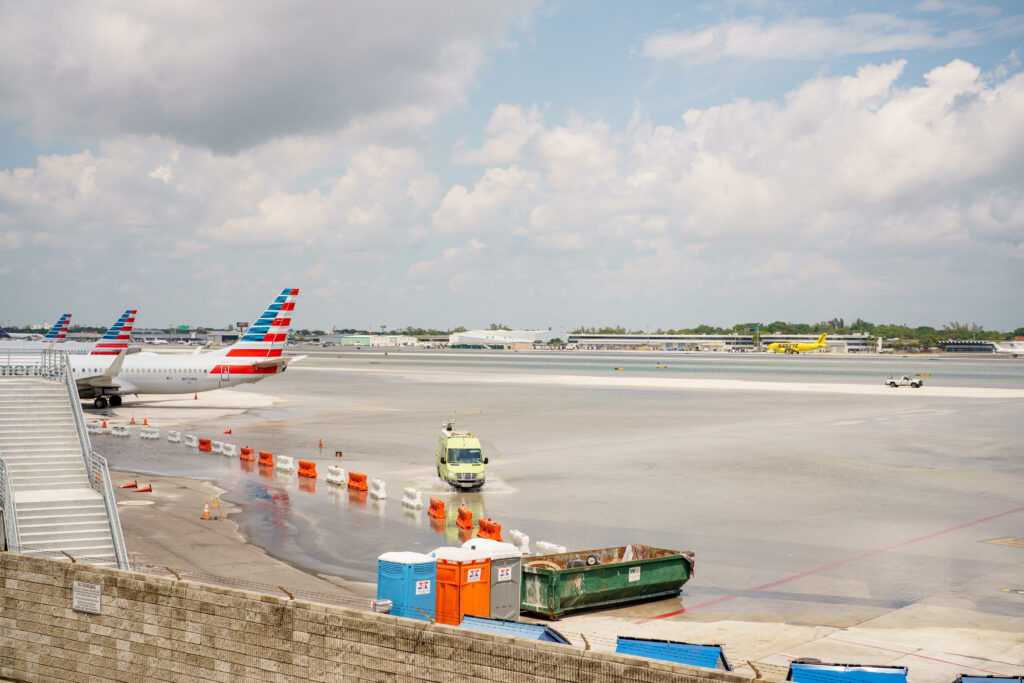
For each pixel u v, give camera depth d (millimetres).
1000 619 24188
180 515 36594
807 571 29328
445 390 127125
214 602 17469
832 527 36219
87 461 31625
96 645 18750
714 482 47688
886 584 27812
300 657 16594
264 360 84812
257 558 29562
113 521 26141
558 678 14352
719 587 27422
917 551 32250
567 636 22234
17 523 26844
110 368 75938
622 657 13938
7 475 27531
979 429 75625
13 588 19656
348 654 16141
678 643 17516
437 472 49188
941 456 58625
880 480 48469
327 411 89062
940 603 25734
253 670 17031
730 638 22406
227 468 50312
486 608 22531
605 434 71000
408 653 15625
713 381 159250
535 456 58250
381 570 22328
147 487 42344
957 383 155000
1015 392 126188
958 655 21125
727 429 75188
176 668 17875
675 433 72000
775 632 22953
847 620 24062
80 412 33250
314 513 37938
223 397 104812
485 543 23828
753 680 13156
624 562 25203
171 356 84875
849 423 80750
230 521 35688
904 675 16453
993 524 37031
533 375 181750
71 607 19000
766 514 38781
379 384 140375
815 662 17359
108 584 18578
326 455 56250
